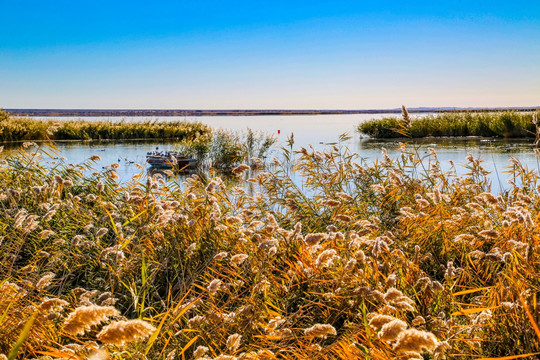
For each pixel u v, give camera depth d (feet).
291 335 9.73
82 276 16.12
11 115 118.83
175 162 24.97
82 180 27.17
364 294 10.11
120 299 13.46
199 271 14.28
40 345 8.91
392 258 13.11
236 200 22.24
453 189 22.85
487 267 13.25
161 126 135.74
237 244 15.39
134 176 23.35
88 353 7.73
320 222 19.63
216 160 70.85
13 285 10.87
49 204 20.04
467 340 8.68
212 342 9.59
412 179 21.22
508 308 9.14
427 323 9.76
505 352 8.96
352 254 13.61
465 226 16.76
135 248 15.94
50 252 16.75
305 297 12.51
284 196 23.53
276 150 81.97
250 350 9.15
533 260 11.57
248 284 12.75
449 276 11.51
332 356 8.81
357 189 22.97
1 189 23.88
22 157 28.58
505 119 99.25
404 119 23.76
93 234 18.07
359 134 124.88
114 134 125.39
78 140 116.98
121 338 4.91
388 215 19.70
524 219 12.31
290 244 15.17
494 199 14.07
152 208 17.29
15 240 17.80
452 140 94.73
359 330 9.14
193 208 18.61
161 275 15.01
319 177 24.48
